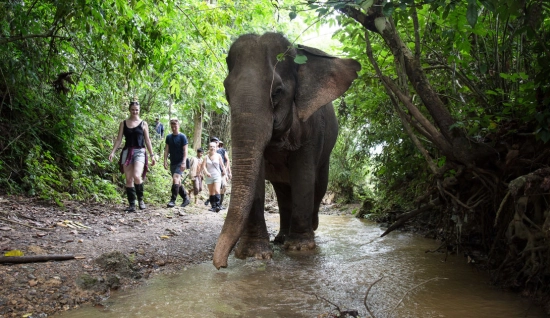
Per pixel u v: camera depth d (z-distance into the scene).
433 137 4.07
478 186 4.33
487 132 4.19
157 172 11.33
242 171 3.62
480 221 4.74
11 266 3.68
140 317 2.95
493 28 4.57
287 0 6.69
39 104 7.75
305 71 4.63
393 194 8.74
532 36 3.52
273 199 15.62
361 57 5.15
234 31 8.93
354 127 10.27
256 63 4.19
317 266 4.47
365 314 3.07
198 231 6.32
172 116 16.94
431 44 5.02
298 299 3.37
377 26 3.83
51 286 3.36
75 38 7.43
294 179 5.36
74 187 7.88
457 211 4.27
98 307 3.14
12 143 6.99
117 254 4.02
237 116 3.84
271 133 4.00
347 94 7.39
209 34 7.44
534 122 3.74
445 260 4.71
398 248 5.53
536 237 3.45
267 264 4.54
